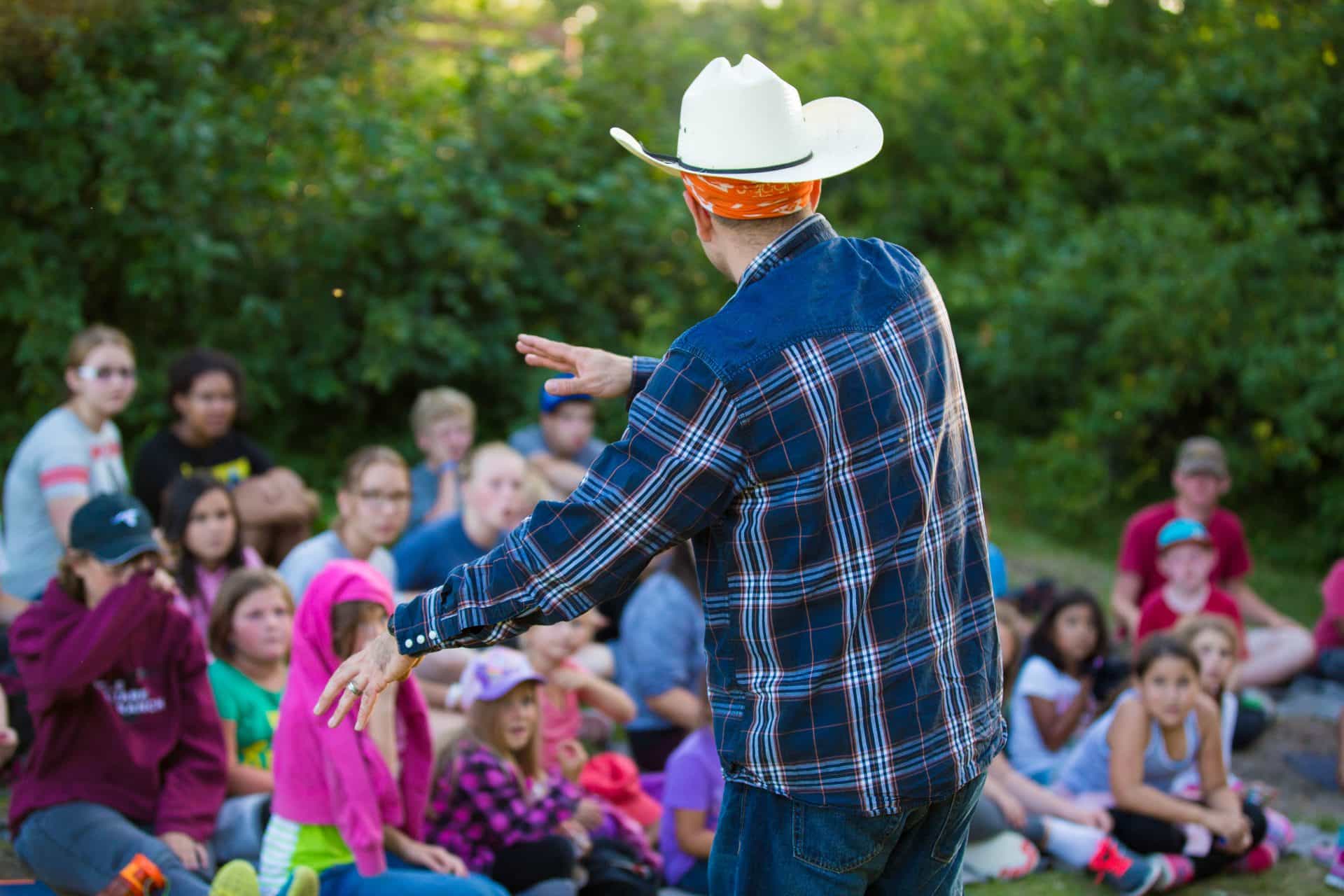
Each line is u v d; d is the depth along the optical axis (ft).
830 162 6.85
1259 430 29.19
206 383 17.12
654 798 14.75
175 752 11.98
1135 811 13.71
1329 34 30.04
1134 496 31.17
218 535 14.51
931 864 7.02
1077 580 25.41
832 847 6.59
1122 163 31.91
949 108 34.24
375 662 6.65
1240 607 20.02
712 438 6.33
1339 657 19.60
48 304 22.54
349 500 14.49
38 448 15.76
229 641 12.85
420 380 27.37
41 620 11.65
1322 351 27.25
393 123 25.03
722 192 6.73
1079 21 32.55
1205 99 30.83
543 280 27.53
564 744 13.78
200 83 23.22
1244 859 13.88
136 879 10.62
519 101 26.96
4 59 21.97
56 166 22.21
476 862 11.85
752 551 6.49
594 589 6.46
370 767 11.10
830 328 6.49
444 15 31.14
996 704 7.11
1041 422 32.76
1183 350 28.43
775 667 6.54
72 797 11.43
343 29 25.53
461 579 6.52
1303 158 30.40
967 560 7.00
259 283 25.18
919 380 6.70
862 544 6.44
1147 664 13.85
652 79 30.35
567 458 20.48
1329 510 28.07
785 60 35.42
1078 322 29.86
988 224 33.50
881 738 6.51
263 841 11.60
